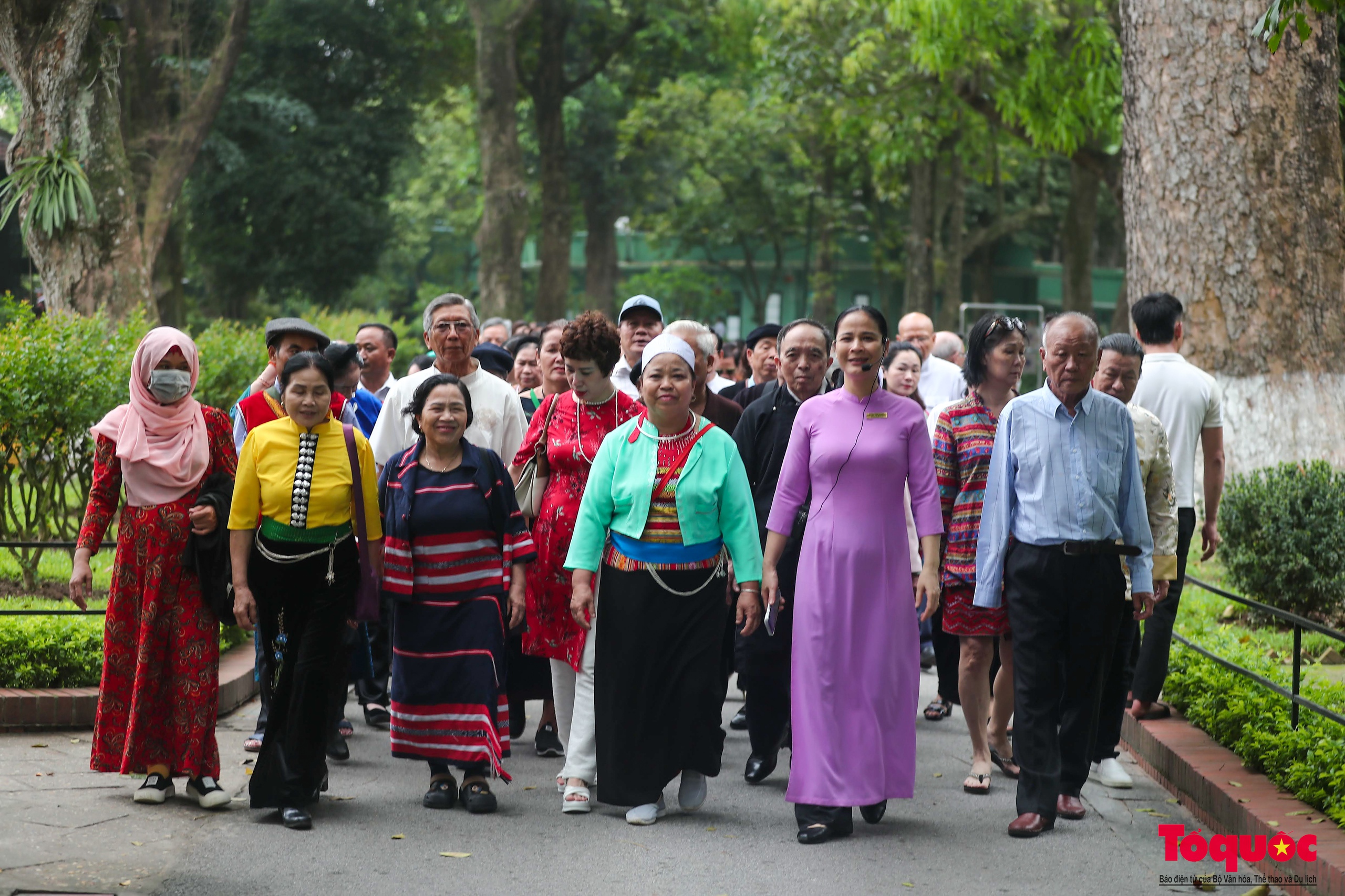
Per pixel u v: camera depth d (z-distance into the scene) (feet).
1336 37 43.80
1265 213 43.27
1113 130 81.61
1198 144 43.75
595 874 22.09
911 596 25.44
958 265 153.17
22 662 31.53
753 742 28.48
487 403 31.30
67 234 60.08
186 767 24.75
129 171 61.62
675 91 158.71
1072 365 24.41
